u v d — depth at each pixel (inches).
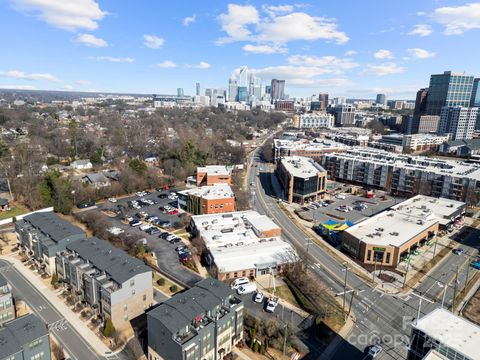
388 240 4170.8
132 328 2928.2
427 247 4579.2
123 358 2608.3
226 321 2615.7
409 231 4448.8
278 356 2650.1
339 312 3184.1
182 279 3671.3
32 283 3592.5
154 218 5280.5
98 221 4817.9
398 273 3909.9
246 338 2849.4
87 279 3063.5
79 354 2635.3
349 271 3954.2
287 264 3846.0
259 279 3750.0
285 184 6815.9
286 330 2709.2
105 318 2945.4
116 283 2950.3
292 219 5615.2
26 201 5659.5
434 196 6579.7
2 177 6422.2
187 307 2578.7
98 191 6146.7
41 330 2440.9
